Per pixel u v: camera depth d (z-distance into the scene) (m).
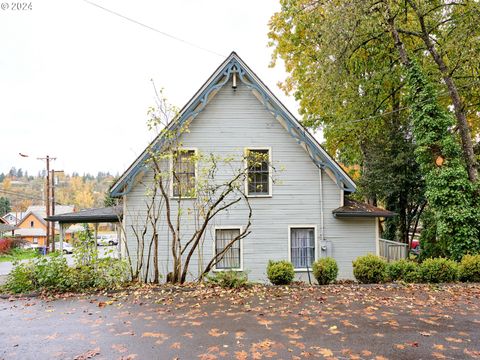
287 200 12.87
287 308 7.11
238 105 13.01
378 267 10.03
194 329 5.86
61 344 5.27
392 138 19.53
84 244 9.77
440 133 13.16
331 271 9.98
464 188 12.51
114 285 9.04
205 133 12.86
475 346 5.10
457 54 14.48
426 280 9.91
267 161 12.65
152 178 12.47
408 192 19.16
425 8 15.10
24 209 94.81
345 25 14.41
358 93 18.78
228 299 7.85
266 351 4.92
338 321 6.26
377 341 5.29
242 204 12.76
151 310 7.03
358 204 13.61
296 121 12.77
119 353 4.90
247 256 12.62
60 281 8.73
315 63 19.77
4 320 6.49
